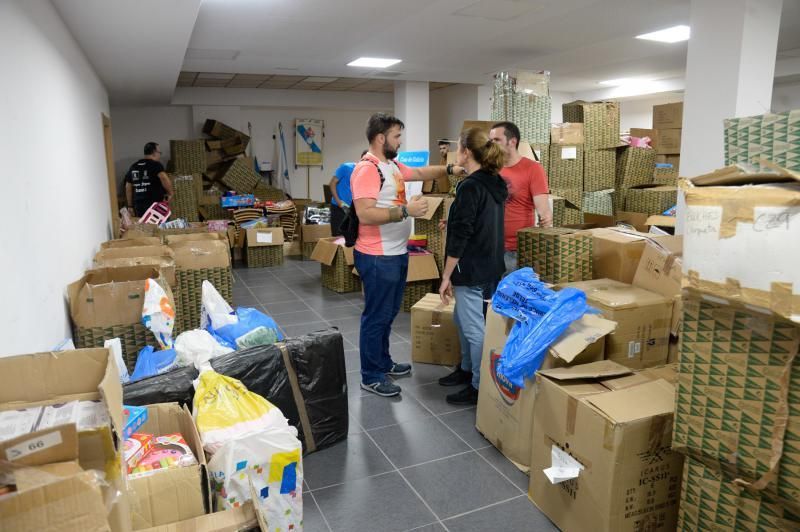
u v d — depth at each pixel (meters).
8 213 1.74
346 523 1.95
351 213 2.90
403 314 4.68
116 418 0.93
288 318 4.66
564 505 1.85
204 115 9.86
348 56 6.70
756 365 1.33
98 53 4.54
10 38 1.95
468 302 2.69
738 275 1.27
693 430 1.51
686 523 1.59
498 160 2.62
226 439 1.59
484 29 5.34
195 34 5.36
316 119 11.19
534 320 2.12
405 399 2.96
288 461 1.63
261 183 9.85
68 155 3.06
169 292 2.66
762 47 3.51
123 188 9.48
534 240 2.74
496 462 2.34
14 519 0.71
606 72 8.41
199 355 2.18
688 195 1.41
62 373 1.03
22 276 1.83
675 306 2.29
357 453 2.42
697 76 3.71
